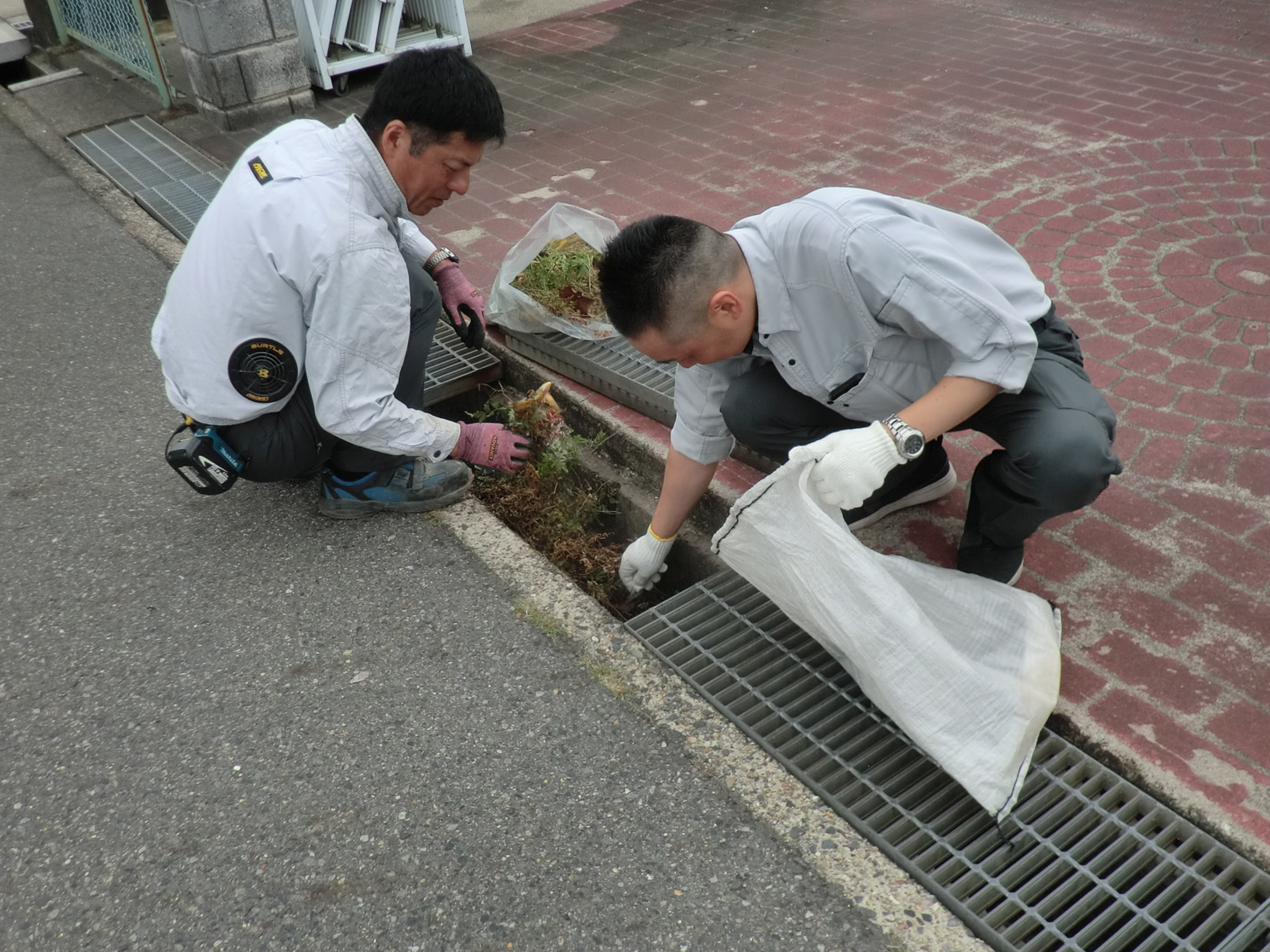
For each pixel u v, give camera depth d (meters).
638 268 1.95
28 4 7.44
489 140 2.42
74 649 2.57
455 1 6.65
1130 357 3.31
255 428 2.65
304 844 2.07
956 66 5.95
